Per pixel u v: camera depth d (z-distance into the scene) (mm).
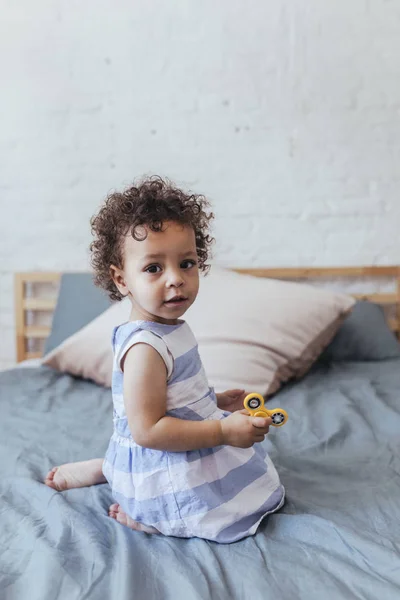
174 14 2117
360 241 2172
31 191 2217
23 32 2160
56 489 1023
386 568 739
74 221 2217
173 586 721
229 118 2152
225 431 809
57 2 2139
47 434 1300
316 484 1020
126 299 1799
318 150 2143
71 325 1962
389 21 2078
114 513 917
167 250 835
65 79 2170
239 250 2199
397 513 893
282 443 1233
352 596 685
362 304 2049
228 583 729
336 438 1236
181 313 860
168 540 846
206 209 2182
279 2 2090
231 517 844
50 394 1604
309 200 2166
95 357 1700
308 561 769
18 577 742
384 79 2102
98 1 2131
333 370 1814
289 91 2127
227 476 868
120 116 2174
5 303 2270
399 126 2117
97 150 2189
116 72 2156
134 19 2127
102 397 1601
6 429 1333
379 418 1371
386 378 1708
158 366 832
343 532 817
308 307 1770
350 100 2117
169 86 2152
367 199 2154
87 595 686
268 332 1663
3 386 1679
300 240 2184
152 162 2186
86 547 797
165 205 853
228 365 1555
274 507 906
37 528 860
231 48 2121
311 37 2100
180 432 805
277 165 2158
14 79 2182
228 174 2172
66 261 2232
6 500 972
